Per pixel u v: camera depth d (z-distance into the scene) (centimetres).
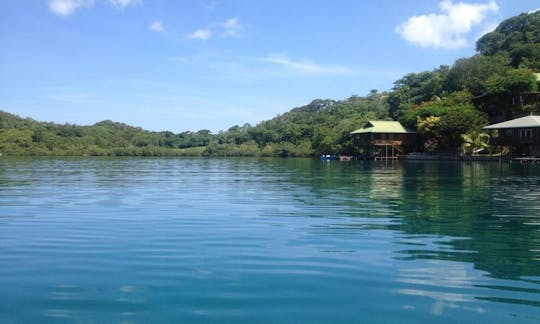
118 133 12450
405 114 8375
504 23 10281
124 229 1071
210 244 909
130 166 5062
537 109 6706
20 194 1872
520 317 538
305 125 11944
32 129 10838
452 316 541
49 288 639
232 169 4378
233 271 720
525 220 1202
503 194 1858
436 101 8162
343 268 737
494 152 6312
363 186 2283
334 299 596
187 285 651
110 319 532
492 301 589
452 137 6731
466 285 652
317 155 10050
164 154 11206
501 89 6731
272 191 2031
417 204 1543
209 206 1501
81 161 6775
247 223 1159
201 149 11712
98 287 643
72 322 525
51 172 3631
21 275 699
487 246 894
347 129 9031
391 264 761
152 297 603
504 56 8806
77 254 827
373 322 525
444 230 1060
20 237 974
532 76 6712
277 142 12006
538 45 8375
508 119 6950
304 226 1112
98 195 1845
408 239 958
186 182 2583
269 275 698
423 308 565
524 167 4188
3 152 9675
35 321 527
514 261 781
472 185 2302
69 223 1152
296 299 596
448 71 9556
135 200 1672
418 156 7188
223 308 565
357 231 1049
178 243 917
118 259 791
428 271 721
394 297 603
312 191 2028
